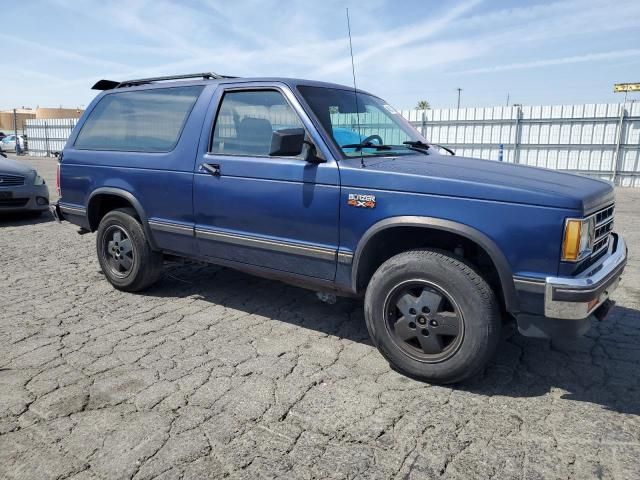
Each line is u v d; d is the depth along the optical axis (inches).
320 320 166.9
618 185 688.4
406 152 155.3
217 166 154.8
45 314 169.3
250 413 109.5
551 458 95.0
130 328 157.6
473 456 95.5
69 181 203.2
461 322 116.0
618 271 121.8
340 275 135.2
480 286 114.0
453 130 792.9
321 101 148.0
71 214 205.3
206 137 160.4
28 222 358.9
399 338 126.1
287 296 191.2
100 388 119.3
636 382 124.6
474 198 114.3
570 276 107.5
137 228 182.9
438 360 120.1
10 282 206.2
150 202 175.6
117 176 184.5
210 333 154.6
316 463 93.0
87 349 141.6
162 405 112.3
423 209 119.3
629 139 669.3
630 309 175.5
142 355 138.1
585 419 108.3
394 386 122.4
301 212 138.3
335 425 105.3
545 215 107.9
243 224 151.9
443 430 104.0
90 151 196.1
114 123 191.9
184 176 163.9
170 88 175.5
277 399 115.4
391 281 123.7
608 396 118.1
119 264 191.8
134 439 99.7
